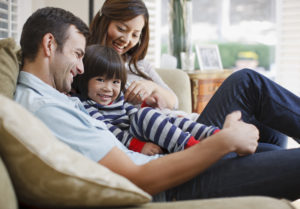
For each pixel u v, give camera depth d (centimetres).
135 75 191
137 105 165
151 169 89
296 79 460
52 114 89
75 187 65
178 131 123
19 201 68
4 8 241
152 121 125
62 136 88
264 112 144
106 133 106
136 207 69
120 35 178
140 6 178
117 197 67
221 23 564
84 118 94
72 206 68
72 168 65
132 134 133
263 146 158
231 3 552
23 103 93
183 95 232
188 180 100
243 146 98
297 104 140
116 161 89
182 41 299
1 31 239
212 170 105
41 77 102
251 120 162
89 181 65
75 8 303
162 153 128
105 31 180
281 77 470
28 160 62
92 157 88
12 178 64
